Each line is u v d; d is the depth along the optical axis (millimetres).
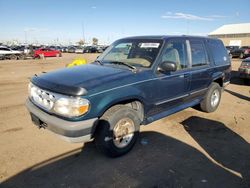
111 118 3438
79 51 49188
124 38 5105
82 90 3100
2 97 7418
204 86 5473
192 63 4969
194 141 4324
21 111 5887
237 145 4203
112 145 3533
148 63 4117
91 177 3199
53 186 3006
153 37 4598
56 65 19750
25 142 4156
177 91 4578
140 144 4156
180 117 5578
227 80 6559
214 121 5363
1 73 13883
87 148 3988
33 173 3268
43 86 3451
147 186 3025
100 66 4242
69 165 3477
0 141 4172
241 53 28562
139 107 3924
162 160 3650
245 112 6090
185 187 3010
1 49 28156
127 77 3650
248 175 3293
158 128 4891
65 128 3096
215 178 3209
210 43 5777
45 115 3367
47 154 3770
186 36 5008
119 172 3320
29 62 23359
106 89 3311
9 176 3186
